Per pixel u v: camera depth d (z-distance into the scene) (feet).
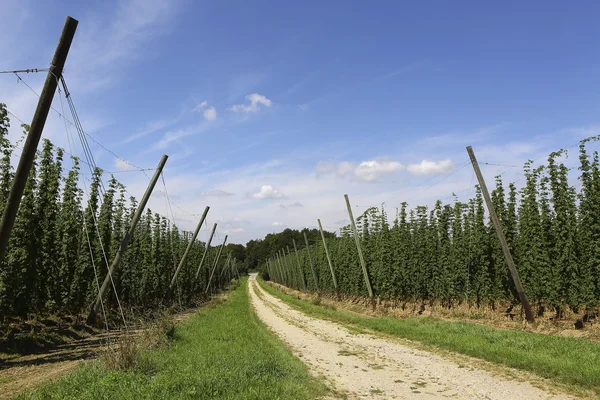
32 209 48.65
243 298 160.97
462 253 73.15
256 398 24.21
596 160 49.73
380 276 94.02
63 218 63.93
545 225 55.47
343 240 139.54
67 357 42.88
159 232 106.32
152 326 52.65
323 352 46.75
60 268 60.64
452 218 79.92
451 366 36.76
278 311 104.99
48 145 53.72
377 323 66.28
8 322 48.32
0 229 27.91
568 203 52.37
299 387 27.99
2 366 38.40
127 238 63.36
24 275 47.09
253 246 637.71
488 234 68.49
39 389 27.81
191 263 149.38
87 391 24.91
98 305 62.44
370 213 113.91
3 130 41.88
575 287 50.06
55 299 58.59
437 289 79.20
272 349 44.70
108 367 32.58
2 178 45.57
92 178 66.18
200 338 52.80
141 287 90.74
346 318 78.18
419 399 27.37
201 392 24.39
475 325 55.42
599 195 49.01
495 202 67.46
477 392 28.40
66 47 30.25
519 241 63.57
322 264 167.84
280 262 306.35
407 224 91.04
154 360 36.50
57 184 56.49
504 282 65.46
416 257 85.56
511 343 41.50
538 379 30.73
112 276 62.59
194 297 151.84
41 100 29.27
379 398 27.89
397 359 41.24
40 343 48.42
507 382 30.48
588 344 37.86
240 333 57.77
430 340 48.21
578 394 26.76
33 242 48.44
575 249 51.47
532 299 58.18
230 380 27.14
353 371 36.58
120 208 83.15
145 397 23.21
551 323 51.44
